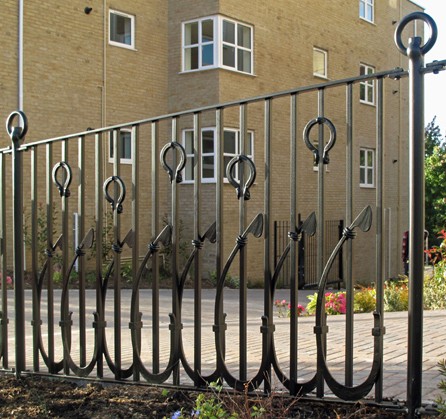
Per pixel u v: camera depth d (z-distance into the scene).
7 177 13.59
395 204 24.20
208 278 16.16
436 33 2.70
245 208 3.39
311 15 20.14
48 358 4.44
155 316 3.80
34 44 14.62
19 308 4.57
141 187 16.38
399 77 2.85
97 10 15.88
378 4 23.61
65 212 4.32
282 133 18.66
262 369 3.29
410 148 2.74
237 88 17.28
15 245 4.61
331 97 20.69
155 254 3.80
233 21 17.31
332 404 3.07
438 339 5.68
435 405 2.84
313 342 5.92
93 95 15.78
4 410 3.68
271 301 3.29
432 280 9.72
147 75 17.00
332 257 3.05
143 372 3.84
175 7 17.39
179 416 3.01
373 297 9.26
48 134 14.84
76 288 12.92
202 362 5.08
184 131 17.17
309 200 19.38
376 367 2.93
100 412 3.48
